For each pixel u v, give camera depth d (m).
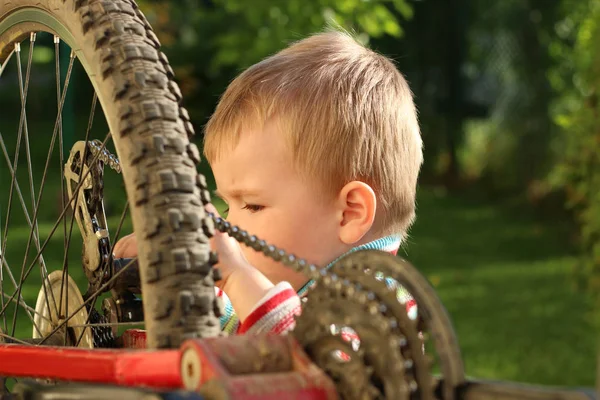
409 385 1.09
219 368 1.07
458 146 12.71
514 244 9.07
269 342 1.14
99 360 1.24
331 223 1.89
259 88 1.94
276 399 1.07
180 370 1.12
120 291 1.72
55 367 1.30
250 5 7.16
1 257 1.96
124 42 1.40
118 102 1.34
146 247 1.27
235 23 10.20
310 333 1.15
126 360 1.21
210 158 1.98
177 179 1.29
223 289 1.51
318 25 6.96
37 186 9.14
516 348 5.60
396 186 1.99
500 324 6.20
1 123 13.29
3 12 1.84
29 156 1.88
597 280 5.68
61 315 1.78
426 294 1.12
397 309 1.11
